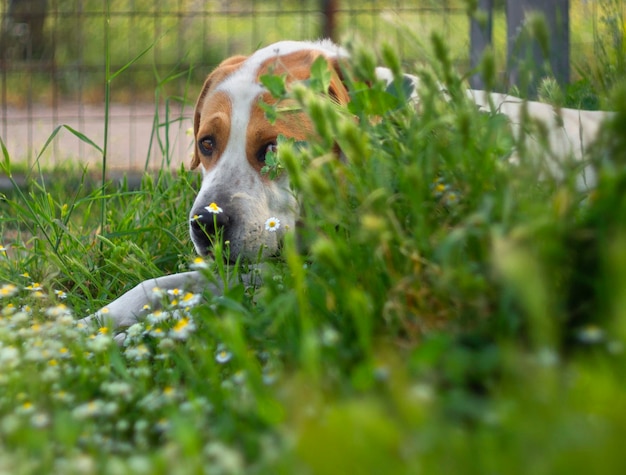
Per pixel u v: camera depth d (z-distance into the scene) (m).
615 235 1.84
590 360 1.76
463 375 1.79
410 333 1.99
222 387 2.07
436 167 2.27
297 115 3.40
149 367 2.48
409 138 2.22
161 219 4.06
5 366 2.30
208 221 3.25
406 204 2.18
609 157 2.01
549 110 3.45
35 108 9.21
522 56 4.62
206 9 7.72
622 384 1.56
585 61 4.12
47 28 8.16
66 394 2.17
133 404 2.20
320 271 2.38
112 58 8.73
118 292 3.50
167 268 3.80
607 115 2.07
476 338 1.87
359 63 2.37
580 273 1.92
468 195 2.09
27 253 4.25
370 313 2.05
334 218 2.07
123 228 4.02
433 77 2.30
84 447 1.92
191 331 2.54
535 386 1.55
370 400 1.72
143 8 8.32
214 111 3.56
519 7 4.84
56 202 4.79
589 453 1.35
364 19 6.07
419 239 2.03
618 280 1.68
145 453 1.91
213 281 2.56
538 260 1.79
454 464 1.45
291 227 3.40
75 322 2.79
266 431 1.84
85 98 9.30
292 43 3.84
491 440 1.49
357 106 2.38
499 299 1.91
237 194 3.32
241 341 2.01
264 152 3.41
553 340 1.76
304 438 1.53
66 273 3.54
